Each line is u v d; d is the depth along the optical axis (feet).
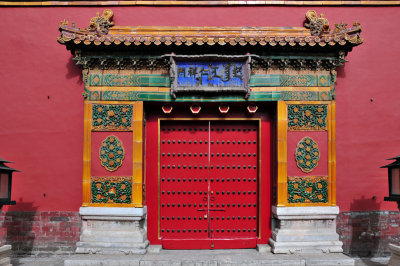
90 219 31.32
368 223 33.19
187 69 31.81
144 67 32.53
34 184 33.09
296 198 31.89
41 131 33.47
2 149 33.24
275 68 32.60
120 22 34.65
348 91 33.86
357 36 30.32
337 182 33.24
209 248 32.73
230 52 31.89
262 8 34.83
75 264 28.66
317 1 34.68
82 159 33.24
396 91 34.12
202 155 34.01
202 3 34.68
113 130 32.17
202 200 33.60
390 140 33.76
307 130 32.42
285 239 31.07
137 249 30.32
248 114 33.86
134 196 31.58
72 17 34.55
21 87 33.73
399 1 34.53
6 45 33.99
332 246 30.91
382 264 30.55
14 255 32.42
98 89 32.42
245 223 33.55
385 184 33.53
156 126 33.86
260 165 33.55
